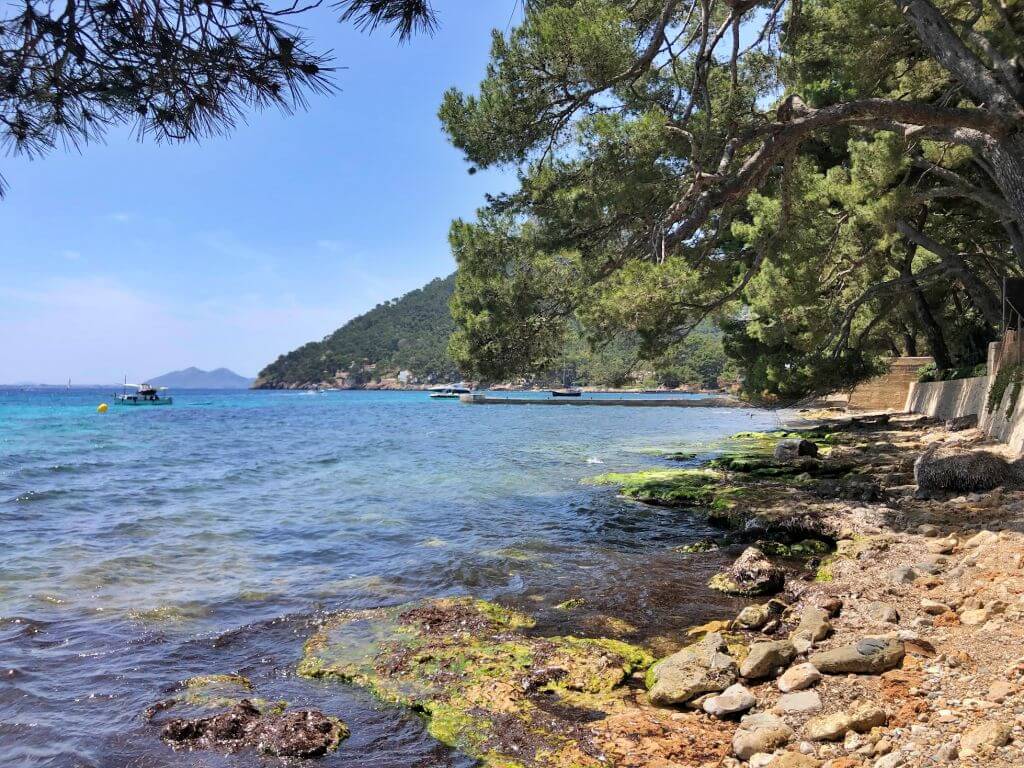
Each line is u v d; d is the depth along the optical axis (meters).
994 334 25.00
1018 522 8.31
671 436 31.98
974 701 4.02
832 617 6.34
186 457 23.92
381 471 19.47
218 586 8.12
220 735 4.46
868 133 19.97
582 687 5.16
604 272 13.76
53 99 2.75
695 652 5.34
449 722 4.64
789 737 4.04
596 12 11.20
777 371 20.16
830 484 13.62
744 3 11.45
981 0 13.65
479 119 11.99
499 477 17.88
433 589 7.97
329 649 6.02
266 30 2.60
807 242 17.59
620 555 9.52
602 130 11.09
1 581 8.23
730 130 12.51
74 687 5.28
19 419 51.41
